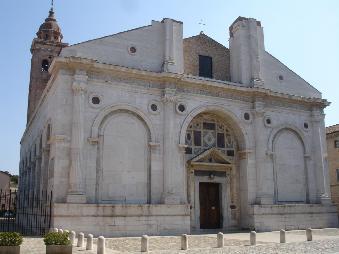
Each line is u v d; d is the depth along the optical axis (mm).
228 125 30047
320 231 26938
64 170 22453
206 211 28531
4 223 37500
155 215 23844
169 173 25000
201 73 30516
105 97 24453
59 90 23219
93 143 23516
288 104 31641
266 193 28781
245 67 30344
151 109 25781
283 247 17031
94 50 25109
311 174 31500
